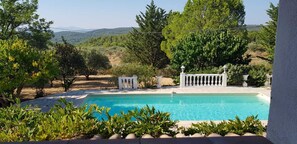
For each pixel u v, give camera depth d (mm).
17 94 10617
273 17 19391
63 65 15141
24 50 10086
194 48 15344
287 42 1688
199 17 22109
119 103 11969
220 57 15312
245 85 14086
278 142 1848
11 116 3844
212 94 12344
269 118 2008
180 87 13641
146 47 25359
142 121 3979
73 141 2236
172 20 24766
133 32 26188
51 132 3178
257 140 2145
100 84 17016
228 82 14094
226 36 15500
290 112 1667
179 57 15852
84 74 18875
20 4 17188
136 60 26516
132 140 2229
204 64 15633
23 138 3064
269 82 14180
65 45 16250
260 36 20797
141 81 14555
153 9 26406
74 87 15945
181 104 11711
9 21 16984
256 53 25531
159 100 12328
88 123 3514
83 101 11117
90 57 23062
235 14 22703
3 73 9461
